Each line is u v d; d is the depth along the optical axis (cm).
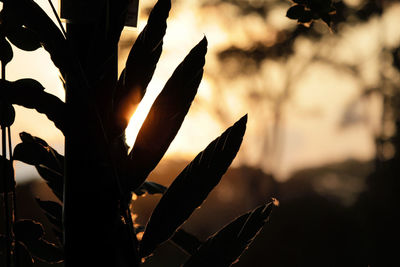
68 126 107
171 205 111
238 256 112
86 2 110
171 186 112
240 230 113
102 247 107
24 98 108
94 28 111
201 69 112
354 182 1652
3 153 112
